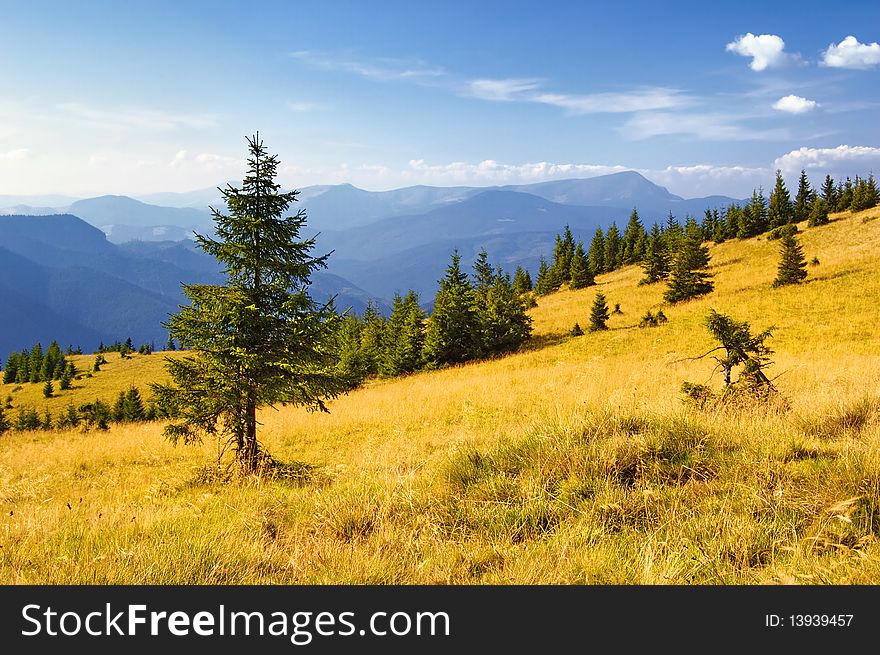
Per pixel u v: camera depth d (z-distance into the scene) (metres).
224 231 10.08
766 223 76.88
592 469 4.63
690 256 49.28
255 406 10.62
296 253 10.55
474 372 35.78
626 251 93.31
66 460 14.97
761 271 52.59
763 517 3.44
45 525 5.43
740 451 4.74
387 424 15.94
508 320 43.88
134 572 3.61
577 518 3.88
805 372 14.82
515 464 5.21
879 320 30.38
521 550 3.52
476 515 4.13
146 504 6.95
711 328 9.13
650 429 5.40
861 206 69.56
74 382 100.31
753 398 7.62
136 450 15.80
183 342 10.16
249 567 3.69
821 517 3.33
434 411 16.83
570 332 43.62
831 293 38.22
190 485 9.05
